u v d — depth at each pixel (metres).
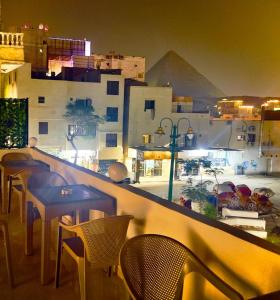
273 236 12.46
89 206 3.92
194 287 2.96
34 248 4.55
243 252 2.48
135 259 2.55
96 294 3.52
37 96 22.88
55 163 6.51
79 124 23.73
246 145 28.73
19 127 9.32
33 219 4.36
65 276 3.86
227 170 27.52
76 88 23.89
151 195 3.72
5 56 21.66
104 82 24.56
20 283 3.69
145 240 2.69
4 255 4.29
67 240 3.57
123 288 3.66
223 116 34.59
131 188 4.01
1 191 6.47
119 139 25.28
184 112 27.62
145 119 26.16
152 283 2.53
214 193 15.57
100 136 24.56
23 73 22.38
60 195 4.11
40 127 23.11
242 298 2.23
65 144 23.72
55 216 3.71
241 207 14.70
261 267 2.34
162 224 3.35
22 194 5.43
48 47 26.86
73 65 26.27
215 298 2.75
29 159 7.02
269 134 28.83
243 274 2.48
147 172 24.89
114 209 4.15
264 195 16.42
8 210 5.95
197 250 2.92
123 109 25.52
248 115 35.31
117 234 3.26
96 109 24.55
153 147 25.80
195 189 15.34
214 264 2.74
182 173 25.58
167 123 26.69
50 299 3.41
